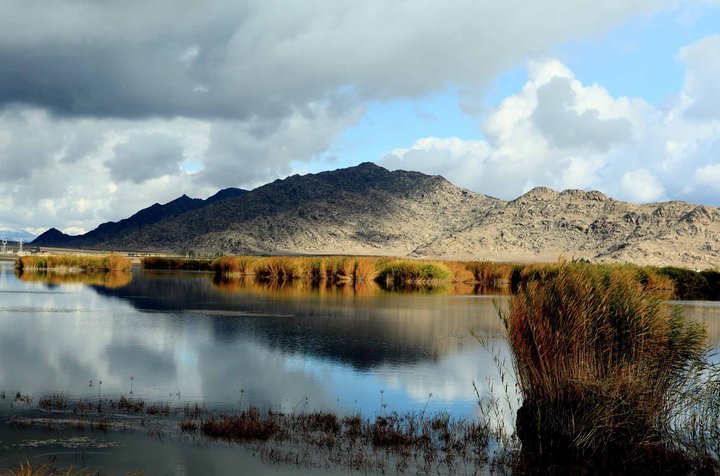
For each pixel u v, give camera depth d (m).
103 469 9.48
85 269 69.38
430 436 11.52
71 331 22.55
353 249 184.88
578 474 9.85
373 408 13.41
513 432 11.72
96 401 13.31
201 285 48.06
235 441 10.92
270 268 61.81
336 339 21.95
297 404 13.54
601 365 11.18
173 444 10.67
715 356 18.19
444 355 19.38
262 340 21.44
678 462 10.22
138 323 24.97
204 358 18.14
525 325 11.73
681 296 45.19
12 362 17.05
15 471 9.18
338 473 9.61
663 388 11.16
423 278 59.06
